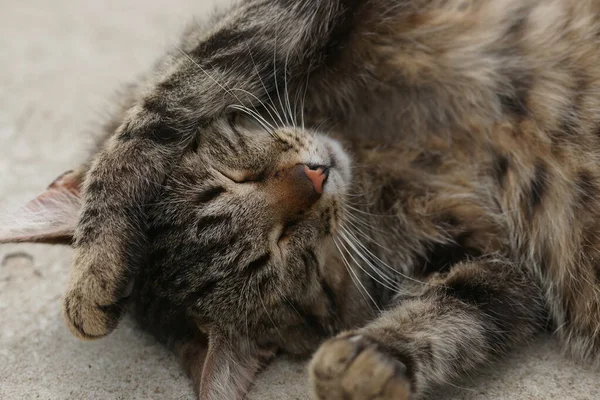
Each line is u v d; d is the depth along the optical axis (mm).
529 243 539
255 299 524
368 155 555
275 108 539
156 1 896
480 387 506
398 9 538
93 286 492
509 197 538
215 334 516
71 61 774
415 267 547
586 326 528
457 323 509
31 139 682
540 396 500
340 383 452
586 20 521
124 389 516
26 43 801
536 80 524
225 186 524
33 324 551
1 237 511
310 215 526
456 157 544
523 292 532
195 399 508
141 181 508
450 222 544
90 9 878
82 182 521
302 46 535
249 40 530
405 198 548
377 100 551
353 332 489
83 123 696
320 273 539
